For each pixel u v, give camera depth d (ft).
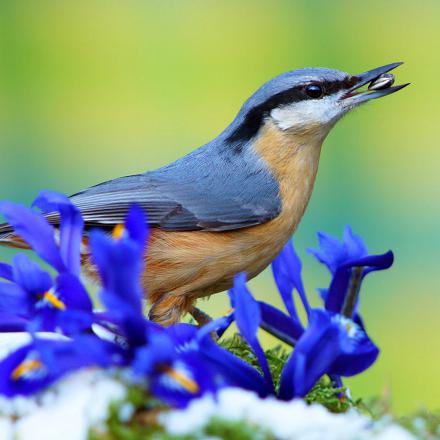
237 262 8.73
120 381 8.29
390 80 8.77
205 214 8.71
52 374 8.30
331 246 8.51
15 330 8.35
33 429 8.03
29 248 8.71
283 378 8.34
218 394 8.29
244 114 8.78
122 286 8.30
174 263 8.71
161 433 8.11
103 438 8.02
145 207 8.72
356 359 8.36
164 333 8.34
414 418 8.35
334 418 8.29
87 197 8.73
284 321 8.50
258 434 8.04
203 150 8.78
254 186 8.73
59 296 8.34
